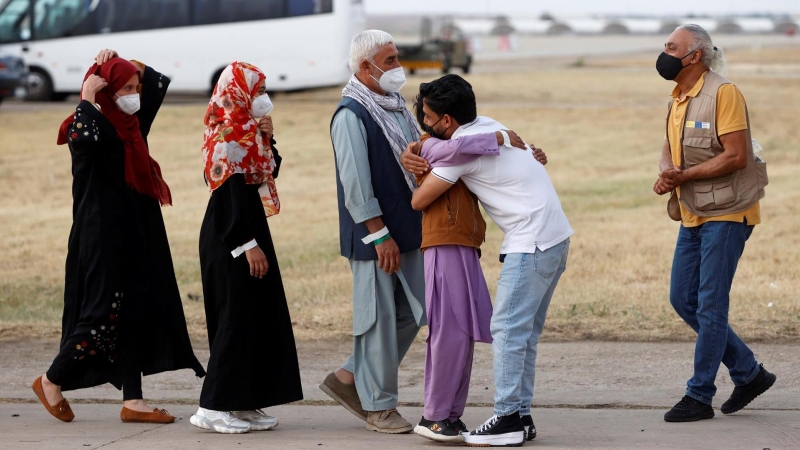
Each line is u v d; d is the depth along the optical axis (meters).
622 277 19.73
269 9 52.66
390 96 10.58
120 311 10.67
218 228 10.23
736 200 10.48
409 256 10.46
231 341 10.26
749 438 9.86
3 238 26.39
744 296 17.02
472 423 10.91
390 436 10.28
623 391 12.24
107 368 10.88
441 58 79.56
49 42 54.97
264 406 10.47
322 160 39.97
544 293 9.67
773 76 73.88
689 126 10.60
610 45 175.25
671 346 14.35
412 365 14.00
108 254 10.49
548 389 12.43
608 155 40.84
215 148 10.14
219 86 10.29
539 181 9.63
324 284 19.59
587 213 28.70
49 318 17.25
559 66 94.81
